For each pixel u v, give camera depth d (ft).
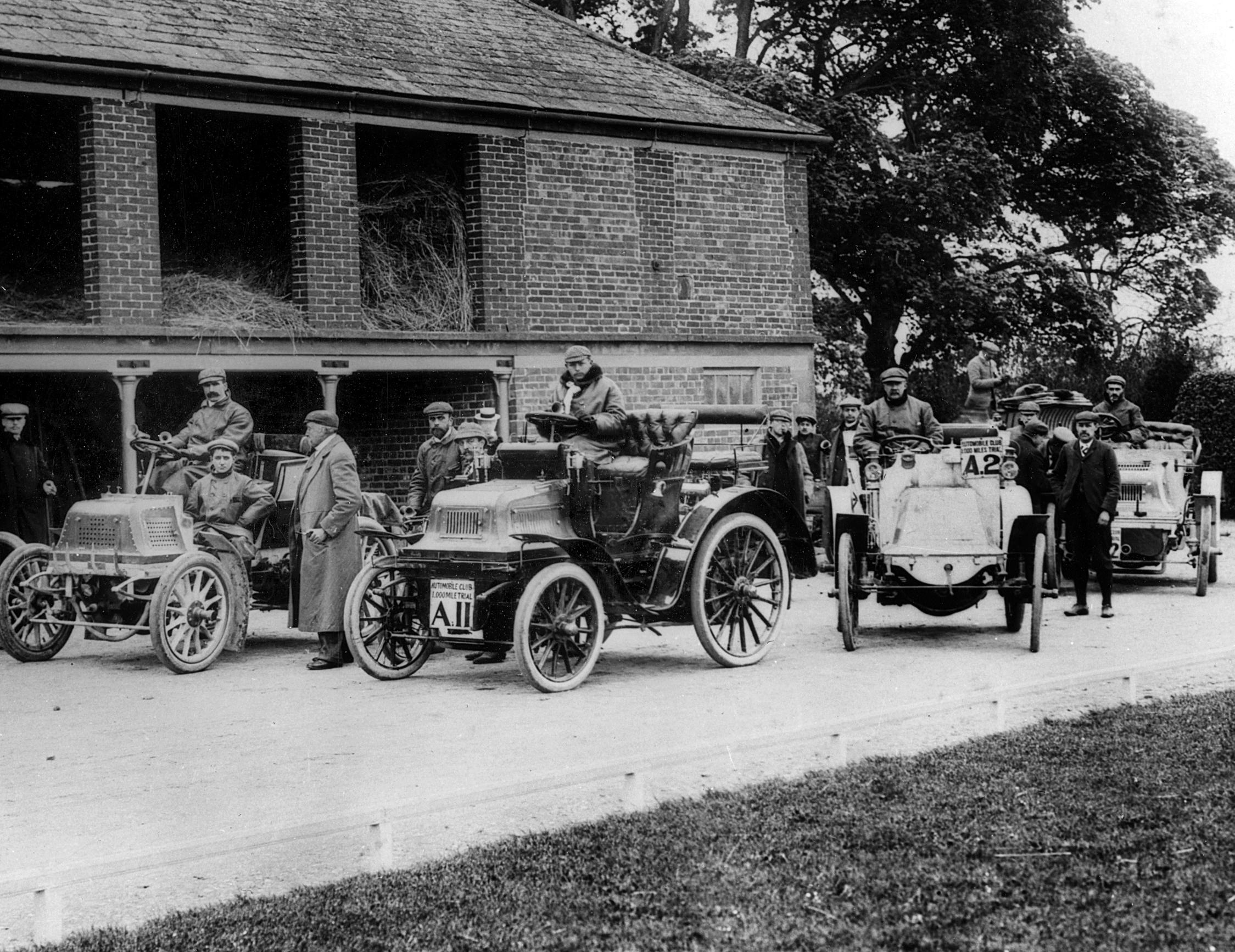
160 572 34.01
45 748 24.76
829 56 104.58
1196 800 19.01
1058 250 109.40
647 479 32.68
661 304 63.05
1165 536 48.11
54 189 55.21
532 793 18.30
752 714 26.55
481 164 57.98
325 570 33.81
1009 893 15.47
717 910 15.16
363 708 28.40
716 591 33.14
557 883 16.24
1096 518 40.47
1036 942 14.02
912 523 35.76
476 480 36.14
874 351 103.65
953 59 102.58
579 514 31.81
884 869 16.37
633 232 62.13
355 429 64.08
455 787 21.18
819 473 63.16
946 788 20.04
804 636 38.24
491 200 58.18
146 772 22.74
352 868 17.78
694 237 64.23
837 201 87.30
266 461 39.78
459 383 60.64
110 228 48.98
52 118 55.72
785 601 34.24
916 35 100.99
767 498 34.17
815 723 22.22
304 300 53.83
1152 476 48.39
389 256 57.93
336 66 55.26
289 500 38.55
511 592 31.65
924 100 103.24
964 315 96.02
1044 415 53.36
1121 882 15.74
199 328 50.39
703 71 90.94
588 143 60.85
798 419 56.85
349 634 31.78
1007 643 36.04
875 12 100.17
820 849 17.19
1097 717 25.14
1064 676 25.68
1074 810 18.65
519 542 30.32
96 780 22.29
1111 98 103.96
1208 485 48.78
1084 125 104.53
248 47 53.93
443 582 30.83
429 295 58.03
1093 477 40.47
